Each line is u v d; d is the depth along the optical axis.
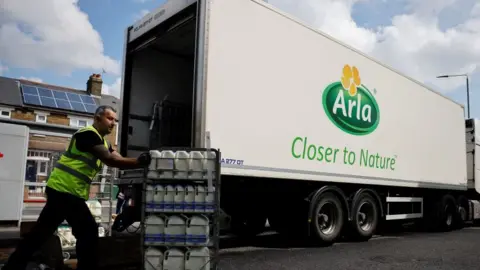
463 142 12.71
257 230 8.26
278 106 6.70
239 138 6.04
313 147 7.31
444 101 11.83
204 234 4.22
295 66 7.07
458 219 12.10
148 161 4.33
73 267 4.79
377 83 9.11
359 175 8.36
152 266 4.20
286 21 6.98
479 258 6.80
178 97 7.80
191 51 7.64
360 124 8.48
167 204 4.27
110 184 6.52
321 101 7.55
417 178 10.25
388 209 9.64
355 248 7.56
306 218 7.36
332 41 7.93
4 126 10.21
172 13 6.33
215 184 4.32
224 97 5.87
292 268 5.61
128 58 7.19
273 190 7.01
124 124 6.94
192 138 5.58
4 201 9.99
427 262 6.32
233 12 6.11
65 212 4.00
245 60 6.22
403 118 9.91
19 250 3.93
